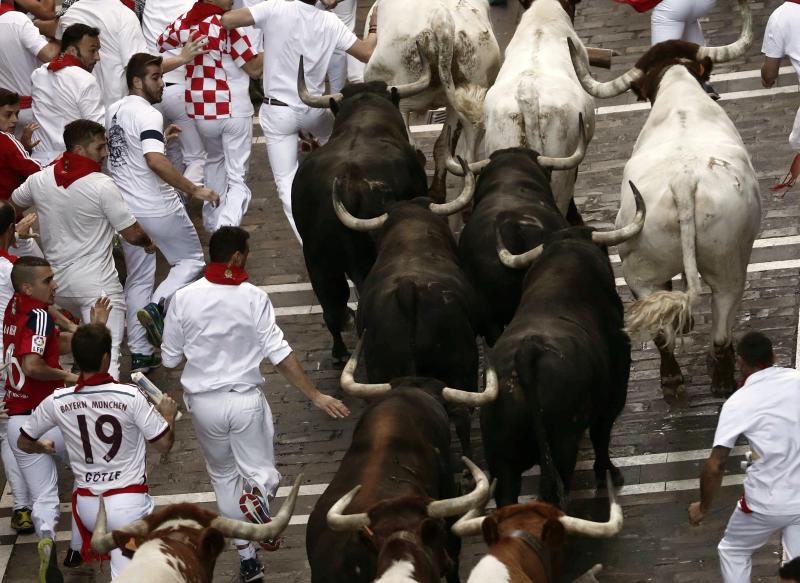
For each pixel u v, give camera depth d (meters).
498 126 16.06
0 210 14.54
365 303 13.11
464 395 11.41
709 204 13.37
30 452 12.50
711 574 12.76
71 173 15.38
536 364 11.49
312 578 10.24
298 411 16.05
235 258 12.59
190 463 15.46
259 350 12.76
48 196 15.48
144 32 19.95
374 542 8.91
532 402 11.41
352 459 10.65
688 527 13.41
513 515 9.09
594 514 13.70
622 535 13.39
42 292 13.45
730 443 10.98
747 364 11.10
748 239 13.84
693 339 16.27
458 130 19.38
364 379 16.25
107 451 11.84
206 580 9.11
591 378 11.81
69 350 14.11
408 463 10.52
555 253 13.04
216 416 12.70
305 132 21.09
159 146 16.42
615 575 12.88
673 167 13.66
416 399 11.26
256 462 12.98
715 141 14.07
